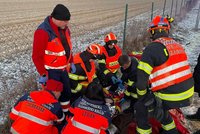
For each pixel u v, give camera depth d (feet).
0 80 20.90
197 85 16.49
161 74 11.71
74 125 11.99
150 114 12.37
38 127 11.71
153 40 12.46
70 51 14.49
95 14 64.54
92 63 16.26
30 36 37.60
